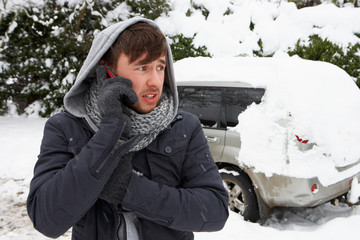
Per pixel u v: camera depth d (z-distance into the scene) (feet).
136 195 2.75
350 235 9.57
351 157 10.19
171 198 2.88
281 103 10.59
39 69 27.86
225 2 30.78
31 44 27.68
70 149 3.06
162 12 29.81
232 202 11.59
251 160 10.71
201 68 13.74
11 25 26.68
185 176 3.43
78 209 2.61
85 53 28.68
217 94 12.33
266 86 11.42
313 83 10.78
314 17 25.77
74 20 27.68
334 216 11.64
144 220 3.15
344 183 10.32
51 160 2.99
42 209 2.65
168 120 3.23
